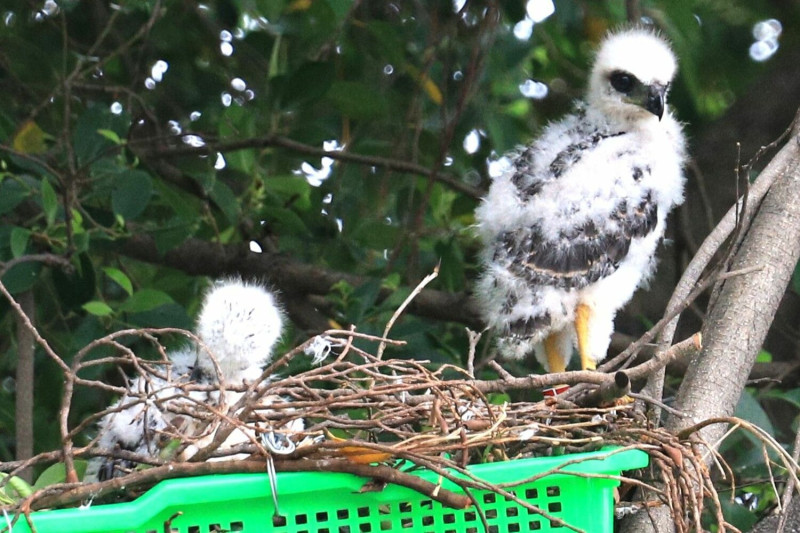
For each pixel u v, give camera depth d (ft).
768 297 21.83
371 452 16.12
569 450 18.89
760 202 23.17
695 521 16.99
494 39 35.76
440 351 30.48
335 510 16.15
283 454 16.14
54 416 30.76
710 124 39.58
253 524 15.93
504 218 26.30
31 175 31.22
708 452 19.15
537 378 18.79
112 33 35.65
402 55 34.81
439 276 32.94
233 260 34.01
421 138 36.86
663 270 36.35
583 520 16.62
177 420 20.48
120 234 29.55
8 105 35.22
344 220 34.53
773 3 44.29
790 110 38.37
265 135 33.32
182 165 37.32
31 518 15.14
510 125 35.24
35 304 33.71
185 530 15.78
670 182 26.78
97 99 36.91
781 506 18.84
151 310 28.27
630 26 32.09
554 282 25.36
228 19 37.22
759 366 33.04
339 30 34.14
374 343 28.81
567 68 39.22
